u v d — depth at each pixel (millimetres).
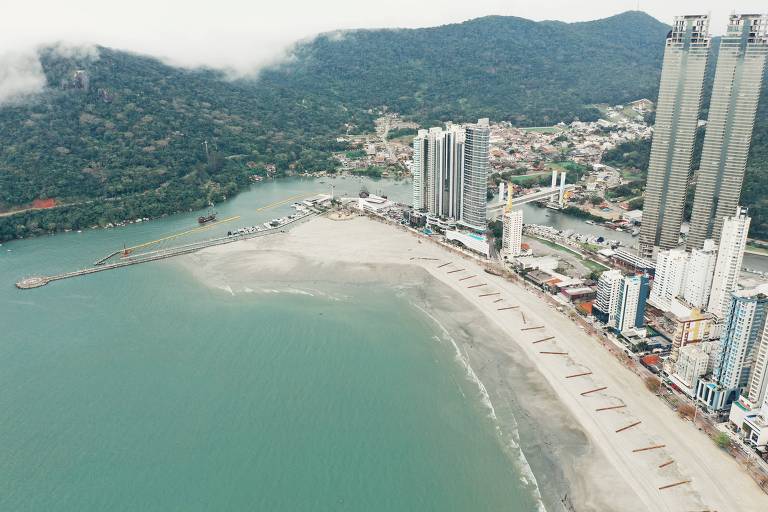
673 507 118875
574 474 128750
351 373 168875
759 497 120750
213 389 161375
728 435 137125
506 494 123500
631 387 159125
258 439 140500
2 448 138125
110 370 172000
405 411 150875
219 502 122062
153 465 132375
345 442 139125
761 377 136250
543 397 156500
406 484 126375
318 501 121938
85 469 131500
